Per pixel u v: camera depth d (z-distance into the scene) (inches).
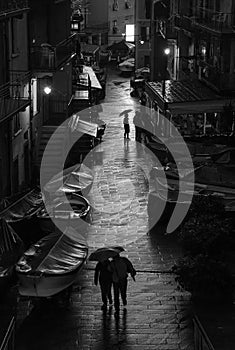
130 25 3599.9
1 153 1109.7
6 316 720.3
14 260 797.2
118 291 732.7
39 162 1428.4
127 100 2375.7
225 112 1414.9
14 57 1241.4
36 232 914.7
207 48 1706.4
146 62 2997.0
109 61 3496.6
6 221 868.0
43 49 1427.2
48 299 753.0
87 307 753.6
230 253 891.4
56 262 754.8
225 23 1480.1
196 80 1715.1
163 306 754.8
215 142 1325.0
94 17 3531.0
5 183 1136.8
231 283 756.0
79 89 2034.9
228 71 1515.7
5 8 1068.5
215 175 1131.3
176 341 676.1
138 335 687.7
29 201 988.6
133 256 927.0
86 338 680.4
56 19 1651.1
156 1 2400.3
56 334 688.4
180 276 757.3
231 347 649.6
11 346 623.5
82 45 3159.5
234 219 948.6
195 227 855.1
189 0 1923.0
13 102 1091.9
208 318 713.6
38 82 1454.2
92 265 877.8
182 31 1900.8
